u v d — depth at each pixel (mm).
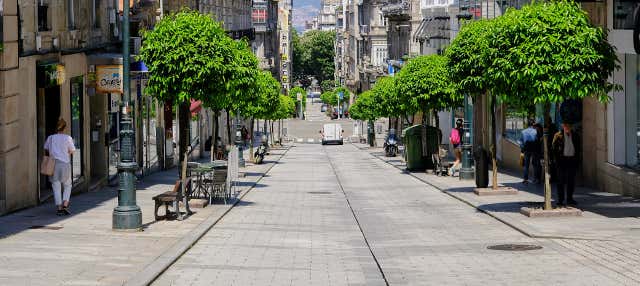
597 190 27562
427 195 30812
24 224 19531
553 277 13141
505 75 20547
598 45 20125
